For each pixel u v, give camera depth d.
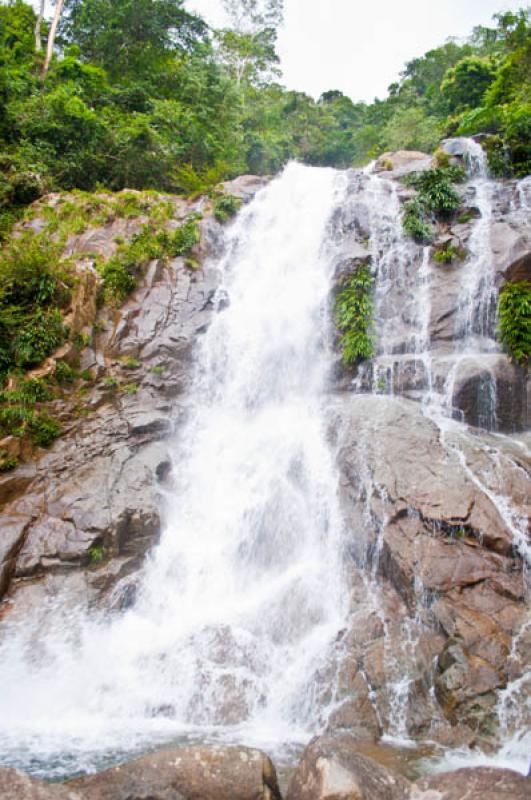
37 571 9.83
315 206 19.88
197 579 10.45
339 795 4.82
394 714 7.37
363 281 15.96
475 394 12.78
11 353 13.20
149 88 32.25
